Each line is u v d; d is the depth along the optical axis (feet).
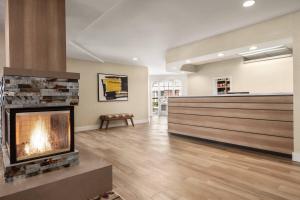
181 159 9.84
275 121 10.25
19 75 5.41
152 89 33.06
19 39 5.81
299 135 9.31
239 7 8.79
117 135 16.38
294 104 9.46
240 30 11.62
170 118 16.60
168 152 11.10
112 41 13.60
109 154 10.75
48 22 6.32
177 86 31.99
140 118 24.30
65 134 6.40
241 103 11.73
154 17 9.68
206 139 13.78
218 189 6.64
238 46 11.72
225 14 9.50
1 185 4.97
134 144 13.08
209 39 13.33
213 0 8.11
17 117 5.46
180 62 15.89
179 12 9.16
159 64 22.97
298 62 9.32
